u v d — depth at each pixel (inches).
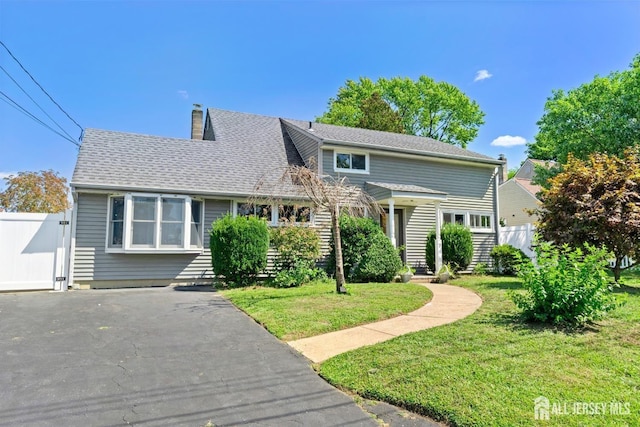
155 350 183.9
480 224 608.4
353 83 1275.8
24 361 166.9
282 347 190.9
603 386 130.3
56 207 726.5
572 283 201.5
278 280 386.3
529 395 124.5
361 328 221.8
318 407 126.6
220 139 546.9
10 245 359.3
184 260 425.1
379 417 119.6
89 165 407.5
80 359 170.1
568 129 716.7
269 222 467.5
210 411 123.0
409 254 549.6
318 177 339.6
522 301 215.2
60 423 114.4
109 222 396.5
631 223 296.4
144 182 407.5
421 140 681.6
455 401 122.8
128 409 123.7
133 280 402.3
